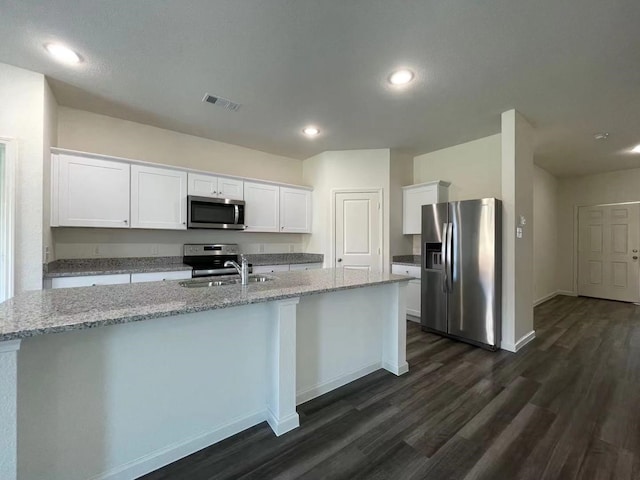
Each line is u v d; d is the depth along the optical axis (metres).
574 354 2.94
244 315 1.76
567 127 3.40
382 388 2.25
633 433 1.72
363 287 2.21
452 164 4.20
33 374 1.17
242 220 3.84
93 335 1.29
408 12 1.71
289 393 1.77
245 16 1.75
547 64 2.21
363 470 1.45
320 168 4.54
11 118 2.25
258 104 2.91
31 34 1.90
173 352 1.51
